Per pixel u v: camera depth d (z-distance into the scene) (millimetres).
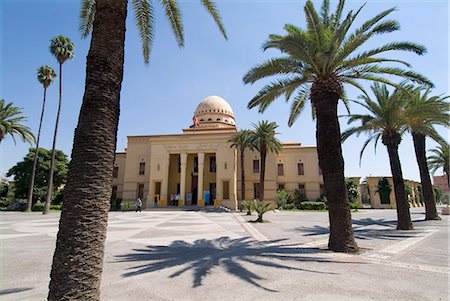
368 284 5223
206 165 43750
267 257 7664
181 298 4559
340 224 8844
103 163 3893
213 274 5953
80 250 3494
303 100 13109
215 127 47281
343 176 9344
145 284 5297
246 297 4570
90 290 3469
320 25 9555
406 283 5281
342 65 10180
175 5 8656
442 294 4676
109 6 4383
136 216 26297
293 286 5113
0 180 50219
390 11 8977
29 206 31672
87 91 4043
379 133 18719
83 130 3896
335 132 9602
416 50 9461
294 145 48719
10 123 31125
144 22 8766
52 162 28828
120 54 4402
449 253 8414
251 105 11211
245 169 43438
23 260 7500
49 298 3396
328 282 5348
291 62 10188
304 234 13328
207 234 13164
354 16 9227
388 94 16547
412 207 51562
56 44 28312
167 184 40438
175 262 7121
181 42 9266
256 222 19875
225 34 8555
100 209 3764
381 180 48406
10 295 4758
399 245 9977
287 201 41844
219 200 38219
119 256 7961
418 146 22203
